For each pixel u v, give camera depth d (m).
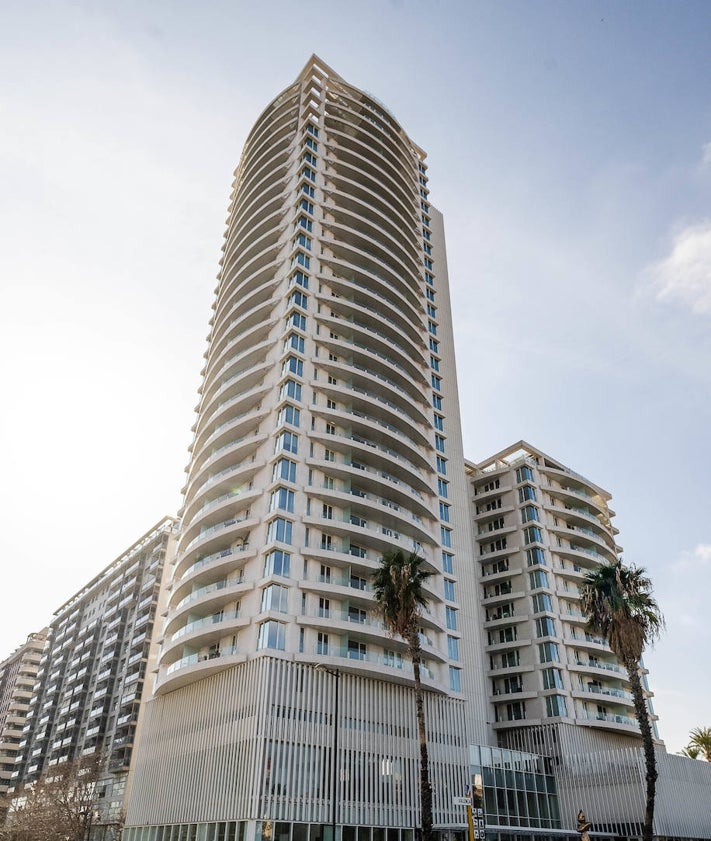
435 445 76.81
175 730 55.75
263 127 96.88
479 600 89.44
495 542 93.38
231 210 98.94
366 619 56.06
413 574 44.31
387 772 51.62
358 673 53.25
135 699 93.00
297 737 47.94
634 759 62.91
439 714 58.41
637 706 44.47
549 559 88.75
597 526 96.06
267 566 53.41
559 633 82.50
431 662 60.84
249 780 45.22
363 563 56.75
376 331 75.94
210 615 57.69
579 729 76.00
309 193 81.00
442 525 70.94
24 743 130.25
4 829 90.62
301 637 51.66
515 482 94.88
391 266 83.56
